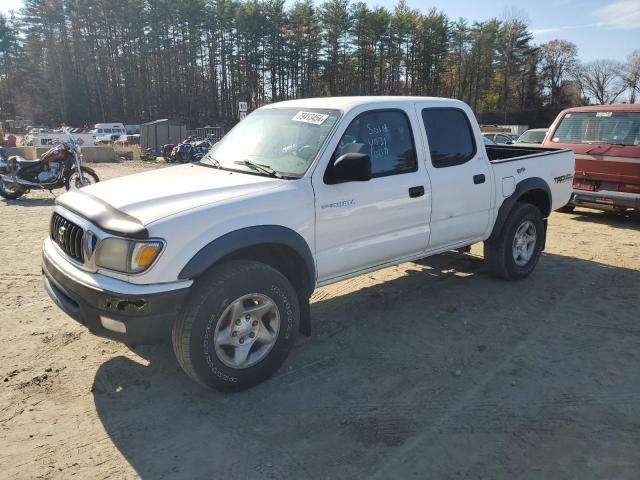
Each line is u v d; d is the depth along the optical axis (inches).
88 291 122.4
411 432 121.8
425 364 154.1
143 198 133.3
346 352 161.5
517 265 224.1
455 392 138.8
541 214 239.3
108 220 124.3
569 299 207.0
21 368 148.9
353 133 160.6
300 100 184.9
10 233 310.7
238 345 135.1
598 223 359.9
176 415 128.1
